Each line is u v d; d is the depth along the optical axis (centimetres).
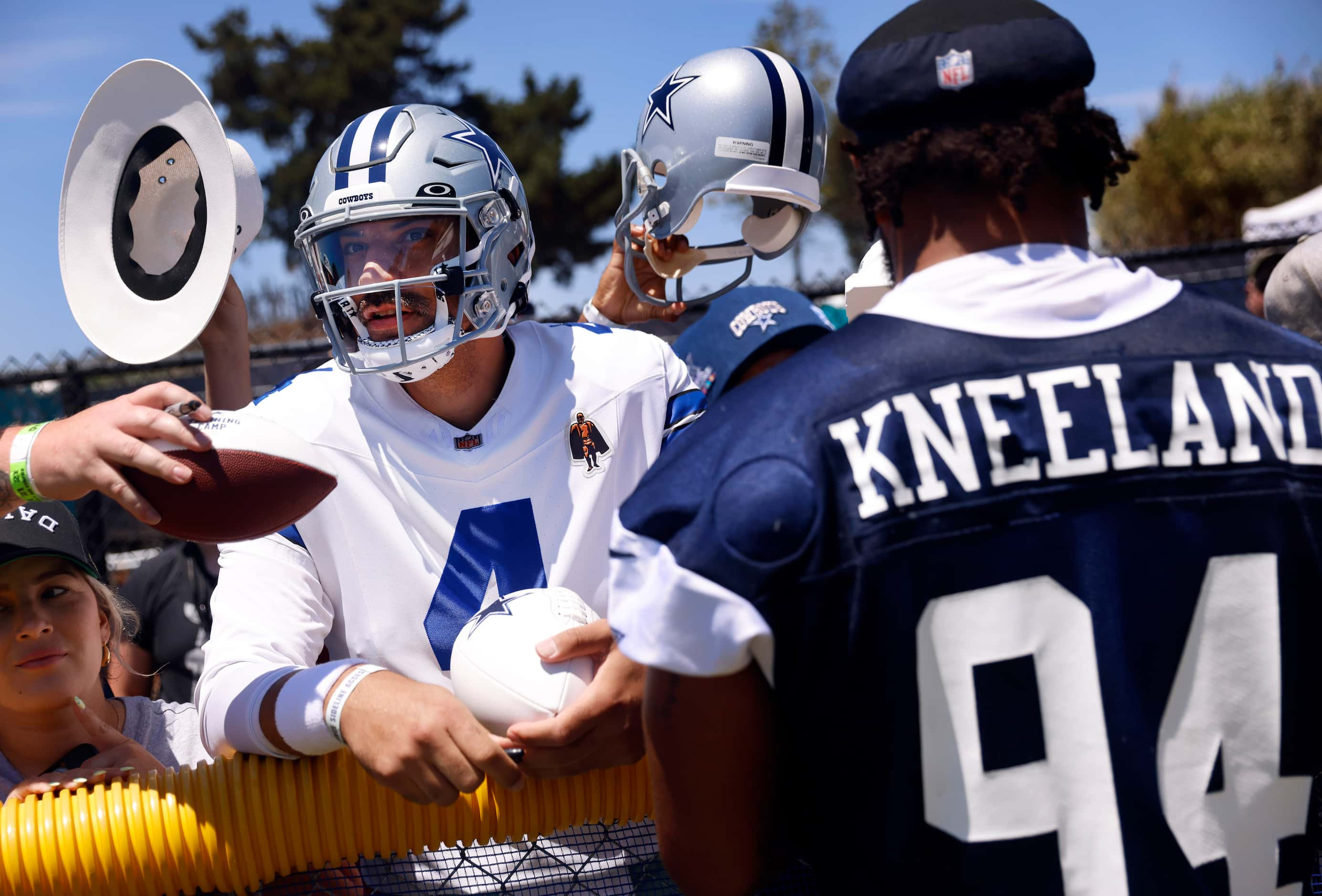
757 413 93
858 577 88
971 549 89
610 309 226
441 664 153
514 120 2609
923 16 98
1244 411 93
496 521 155
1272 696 92
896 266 104
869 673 90
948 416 90
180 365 447
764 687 94
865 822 92
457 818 132
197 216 129
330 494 150
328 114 2794
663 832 101
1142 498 90
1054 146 94
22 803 128
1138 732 89
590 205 2523
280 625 145
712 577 88
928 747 89
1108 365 92
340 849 131
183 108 128
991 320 93
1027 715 89
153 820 127
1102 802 89
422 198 146
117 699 190
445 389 156
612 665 124
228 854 128
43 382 447
